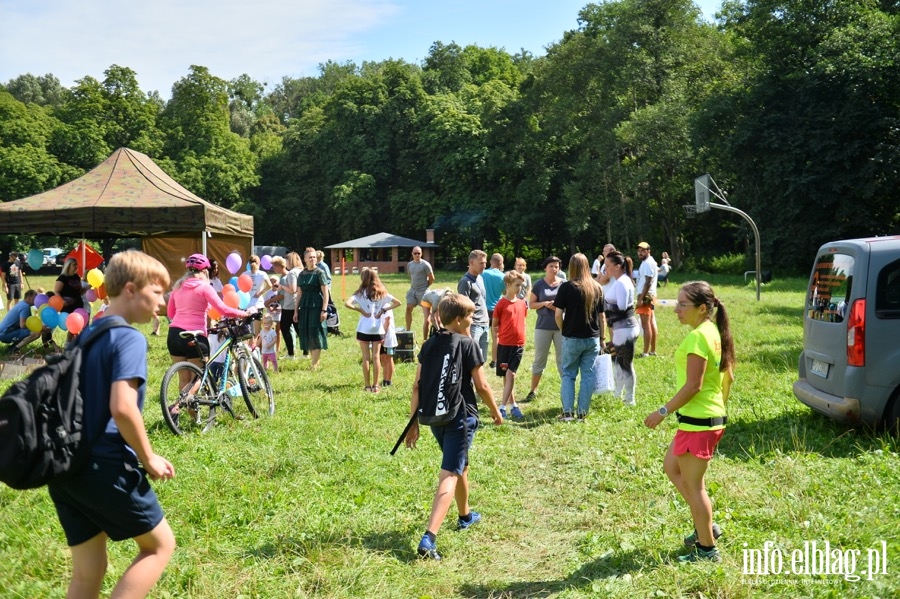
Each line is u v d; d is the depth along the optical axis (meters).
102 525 3.09
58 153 55.12
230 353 8.05
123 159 15.08
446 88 64.81
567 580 4.28
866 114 34.16
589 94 46.38
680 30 44.31
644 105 45.62
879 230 37.16
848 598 3.75
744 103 37.78
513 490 5.95
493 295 11.52
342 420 8.17
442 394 4.72
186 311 7.72
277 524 5.00
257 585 4.07
